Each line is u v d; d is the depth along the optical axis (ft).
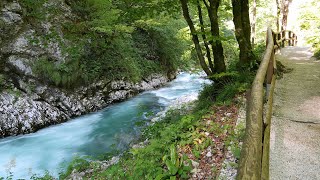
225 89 23.30
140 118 37.96
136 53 54.19
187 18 24.38
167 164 13.80
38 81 37.91
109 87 45.62
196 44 25.68
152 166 14.88
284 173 11.37
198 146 15.60
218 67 25.32
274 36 36.22
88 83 42.83
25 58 37.47
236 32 26.73
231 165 12.73
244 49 26.96
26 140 32.40
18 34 37.88
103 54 46.19
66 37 40.91
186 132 17.93
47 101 37.83
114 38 47.14
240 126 16.30
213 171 13.16
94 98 43.09
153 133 25.52
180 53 65.51
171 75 63.87
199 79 63.41
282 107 18.19
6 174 24.63
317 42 42.01
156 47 60.44
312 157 12.29
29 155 28.45
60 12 42.65
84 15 45.01
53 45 39.81
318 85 22.21
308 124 15.48
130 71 49.73
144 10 25.27
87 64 43.34
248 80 24.04
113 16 38.78
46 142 31.73
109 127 35.55
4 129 33.35
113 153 26.99
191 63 70.13
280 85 23.09
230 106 20.57
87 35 42.55
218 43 24.52
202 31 24.31
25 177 24.11
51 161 27.14
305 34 63.05
